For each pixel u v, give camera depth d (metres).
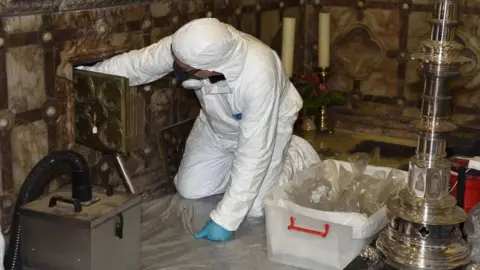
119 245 1.81
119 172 2.21
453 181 2.00
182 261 2.04
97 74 2.06
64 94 2.08
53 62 2.01
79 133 2.16
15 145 1.93
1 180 1.90
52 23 1.98
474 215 1.79
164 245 2.14
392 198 1.73
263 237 2.23
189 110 2.80
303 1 3.43
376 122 3.39
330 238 1.93
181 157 2.77
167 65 2.11
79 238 1.70
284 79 2.30
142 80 2.19
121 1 2.25
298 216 1.95
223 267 2.01
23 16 1.88
